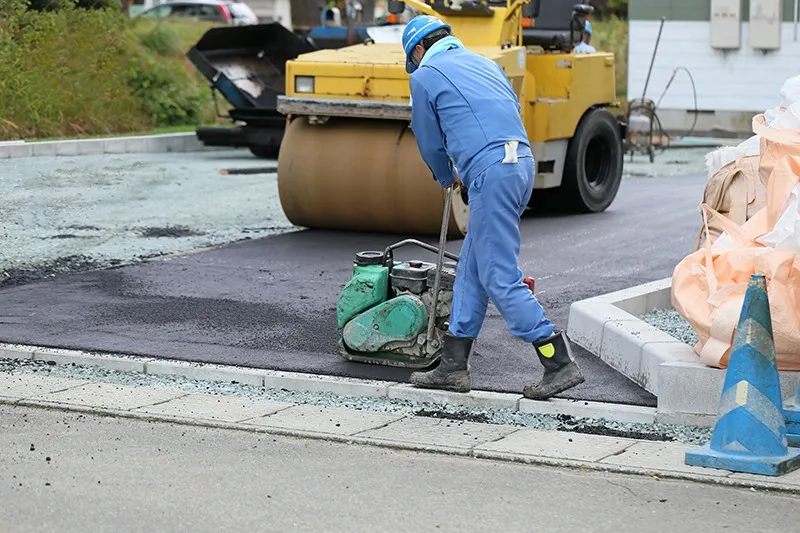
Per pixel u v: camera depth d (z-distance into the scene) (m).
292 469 10.04
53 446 10.54
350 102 21.39
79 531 8.61
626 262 20.03
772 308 10.96
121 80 40.81
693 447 10.66
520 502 9.34
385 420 11.42
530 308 11.75
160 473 9.88
